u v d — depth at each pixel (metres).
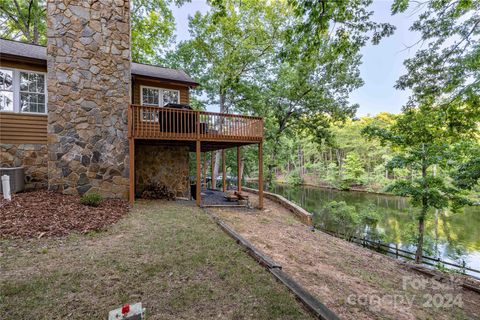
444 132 6.70
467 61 4.73
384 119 24.84
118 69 7.05
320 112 15.66
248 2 12.55
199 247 3.84
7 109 6.78
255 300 2.52
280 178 37.31
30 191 6.48
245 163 21.11
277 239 5.14
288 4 4.29
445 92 5.57
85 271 2.87
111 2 7.00
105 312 2.17
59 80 6.48
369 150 25.77
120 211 5.73
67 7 6.57
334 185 28.25
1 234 3.73
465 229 13.67
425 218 10.02
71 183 6.52
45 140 7.15
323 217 12.18
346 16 4.12
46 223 4.30
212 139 7.83
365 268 4.44
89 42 6.77
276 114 16.33
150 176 9.04
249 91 15.66
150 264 3.15
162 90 9.61
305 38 4.48
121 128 7.05
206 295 2.55
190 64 16.19
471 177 8.03
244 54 14.05
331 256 4.72
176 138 7.31
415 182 10.11
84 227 4.38
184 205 7.47
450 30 5.08
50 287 2.51
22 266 2.94
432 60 5.55
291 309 2.39
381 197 22.69
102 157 6.85
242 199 9.45
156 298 2.44
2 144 6.67
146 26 15.42
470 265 9.90
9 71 6.82
